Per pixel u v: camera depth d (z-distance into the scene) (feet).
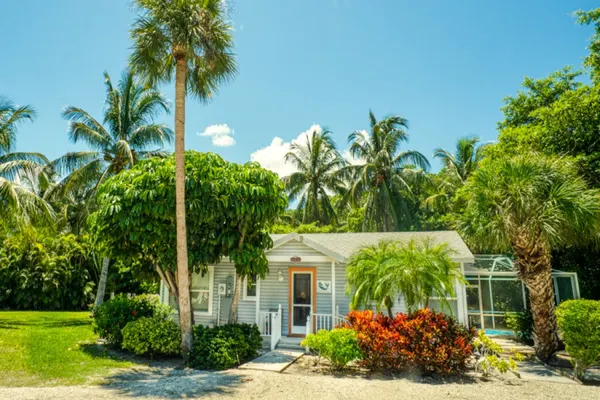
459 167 92.02
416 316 28.30
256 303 41.37
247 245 34.09
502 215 30.68
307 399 20.66
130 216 30.89
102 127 64.23
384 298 30.19
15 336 38.68
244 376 25.94
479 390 22.88
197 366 28.50
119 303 38.09
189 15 29.55
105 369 27.35
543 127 48.60
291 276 43.52
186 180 31.73
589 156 43.52
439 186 95.09
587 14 47.09
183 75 31.65
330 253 39.14
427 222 97.09
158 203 31.04
